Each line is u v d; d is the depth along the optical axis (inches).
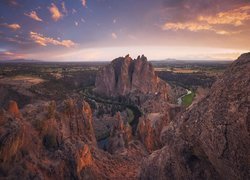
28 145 1082.7
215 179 467.8
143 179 721.0
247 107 383.6
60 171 1087.0
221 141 407.2
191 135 495.2
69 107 1695.4
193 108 537.6
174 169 571.5
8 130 1001.5
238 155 377.4
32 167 999.0
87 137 1707.7
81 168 1151.6
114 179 1249.4
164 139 630.5
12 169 938.7
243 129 375.2
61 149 1195.3
